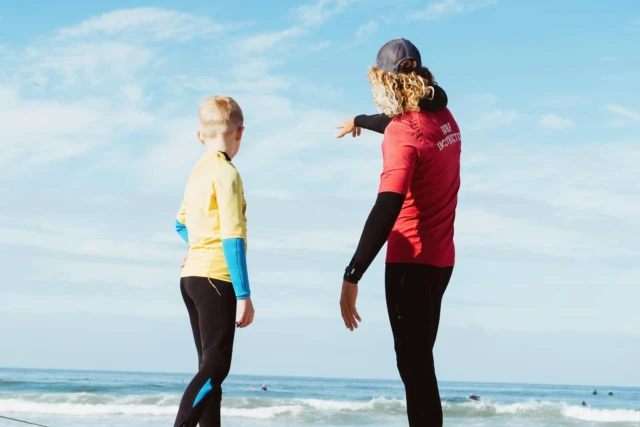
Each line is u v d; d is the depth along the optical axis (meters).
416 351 2.72
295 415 21.58
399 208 2.64
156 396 24.41
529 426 19.83
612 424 20.72
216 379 2.93
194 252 3.12
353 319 2.68
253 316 3.01
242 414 21.80
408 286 2.75
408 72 2.78
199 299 3.03
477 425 20.05
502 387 99.38
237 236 3.00
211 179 3.10
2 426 10.47
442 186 2.76
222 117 3.24
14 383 37.22
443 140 2.74
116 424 16.09
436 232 2.77
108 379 61.44
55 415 18.70
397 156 2.67
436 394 2.72
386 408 24.19
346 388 55.75
